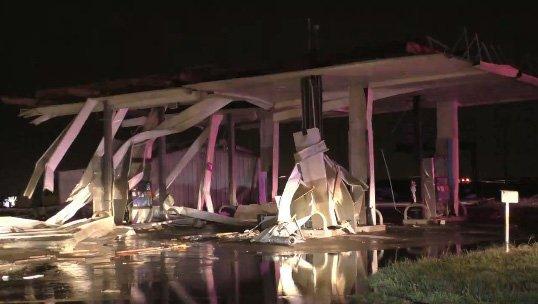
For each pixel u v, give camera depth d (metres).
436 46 16.95
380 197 34.31
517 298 8.27
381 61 17.41
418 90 22.14
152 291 10.19
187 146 30.20
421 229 20.25
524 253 12.45
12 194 33.78
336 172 18.78
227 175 30.42
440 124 25.17
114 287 10.61
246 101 23.72
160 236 19.98
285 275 11.56
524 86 21.67
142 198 24.62
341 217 18.94
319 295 9.60
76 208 22.67
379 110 27.48
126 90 21.48
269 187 26.92
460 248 14.97
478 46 17.66
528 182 34.59
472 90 22.48
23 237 17.55
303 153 18.11
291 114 24.08
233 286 10.54
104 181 22.53
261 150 27.44
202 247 16.38
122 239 19.00
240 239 17.97
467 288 8.95
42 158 23.30
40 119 25.34
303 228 18.45
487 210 26.62
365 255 14.02
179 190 29.03
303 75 18.83
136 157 25.56
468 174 35.59
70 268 12.95
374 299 8.99
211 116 26.69
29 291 10.33
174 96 21.88
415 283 9.62
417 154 24.08
